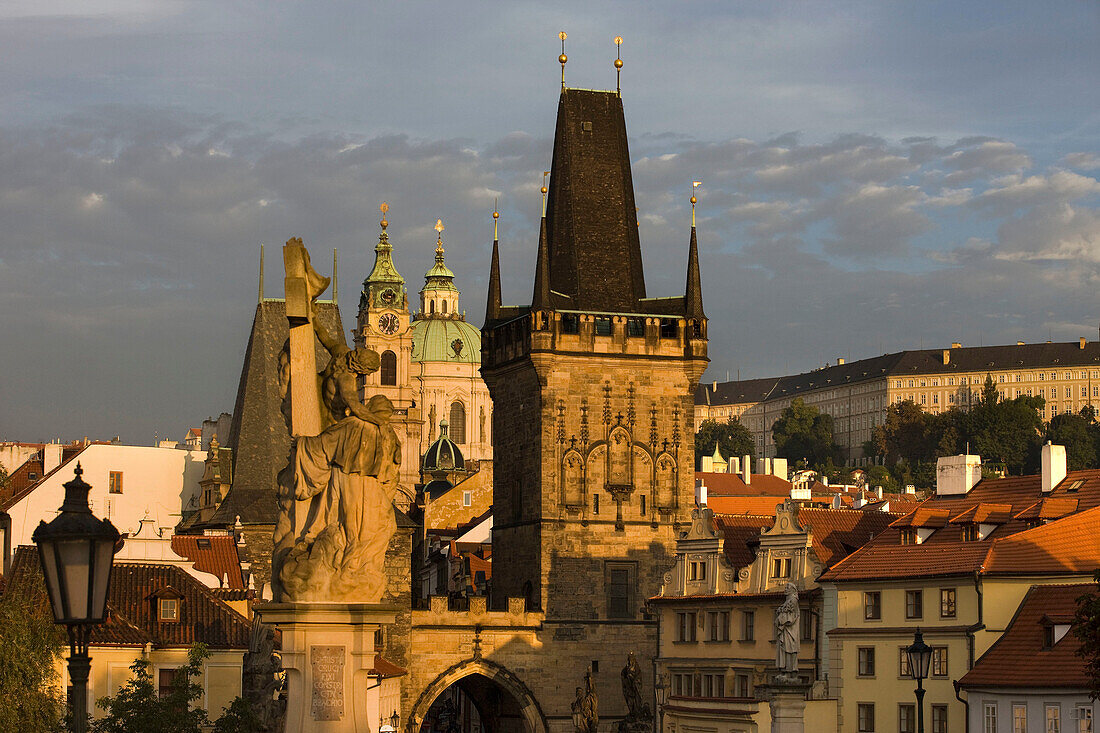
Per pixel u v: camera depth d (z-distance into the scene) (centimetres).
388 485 2919
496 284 16212
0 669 6950
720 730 10988
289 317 2920
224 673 9994
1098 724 9012
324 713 2825
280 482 2938
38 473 18212
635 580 14912
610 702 14662
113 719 6228
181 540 12544
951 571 10312
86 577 2625
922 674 6103
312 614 2827
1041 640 9719
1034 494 11494
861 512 12438
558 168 15950
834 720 10956
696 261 15450
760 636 12300
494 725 15400
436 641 14288
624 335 15138
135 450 15662
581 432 14962
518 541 15262
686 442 15250
